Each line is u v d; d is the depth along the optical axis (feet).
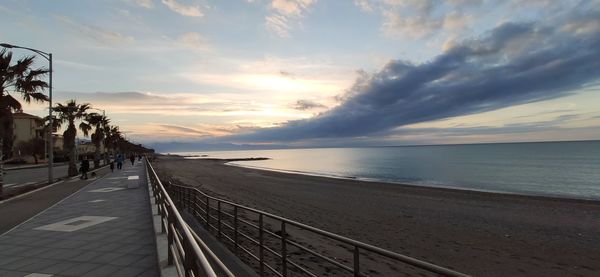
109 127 213.05
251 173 182.09
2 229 30.04
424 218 58.49
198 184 114.32
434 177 152.87
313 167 250.37
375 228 49.93
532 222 55.98
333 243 37.63
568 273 32.40
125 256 20.93
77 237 26.23
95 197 51.78
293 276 25.34
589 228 51.60
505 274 31.86
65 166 185.16
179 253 13.43
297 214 60.08
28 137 245.65
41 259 20.67
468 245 41.42
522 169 181.78
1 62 55.47
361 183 122.11
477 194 90.63
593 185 118.11
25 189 62.08
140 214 35.86
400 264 31.42
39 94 60.85
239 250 30.30
